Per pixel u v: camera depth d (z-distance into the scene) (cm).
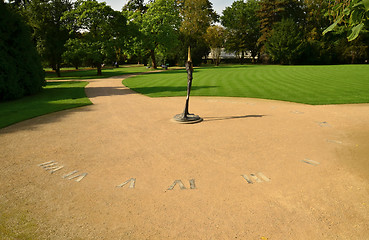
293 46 5450
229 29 6600
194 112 1191
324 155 655
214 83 2219
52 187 521
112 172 586
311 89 1753
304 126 921
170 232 380
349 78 2314
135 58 7694
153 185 523
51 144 776
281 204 446
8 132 905
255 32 6475
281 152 683
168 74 3462
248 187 507
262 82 2183
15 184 534
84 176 567
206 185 518
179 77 2906
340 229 379
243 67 4616
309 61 5538
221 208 438
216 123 989
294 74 2816
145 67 5872
